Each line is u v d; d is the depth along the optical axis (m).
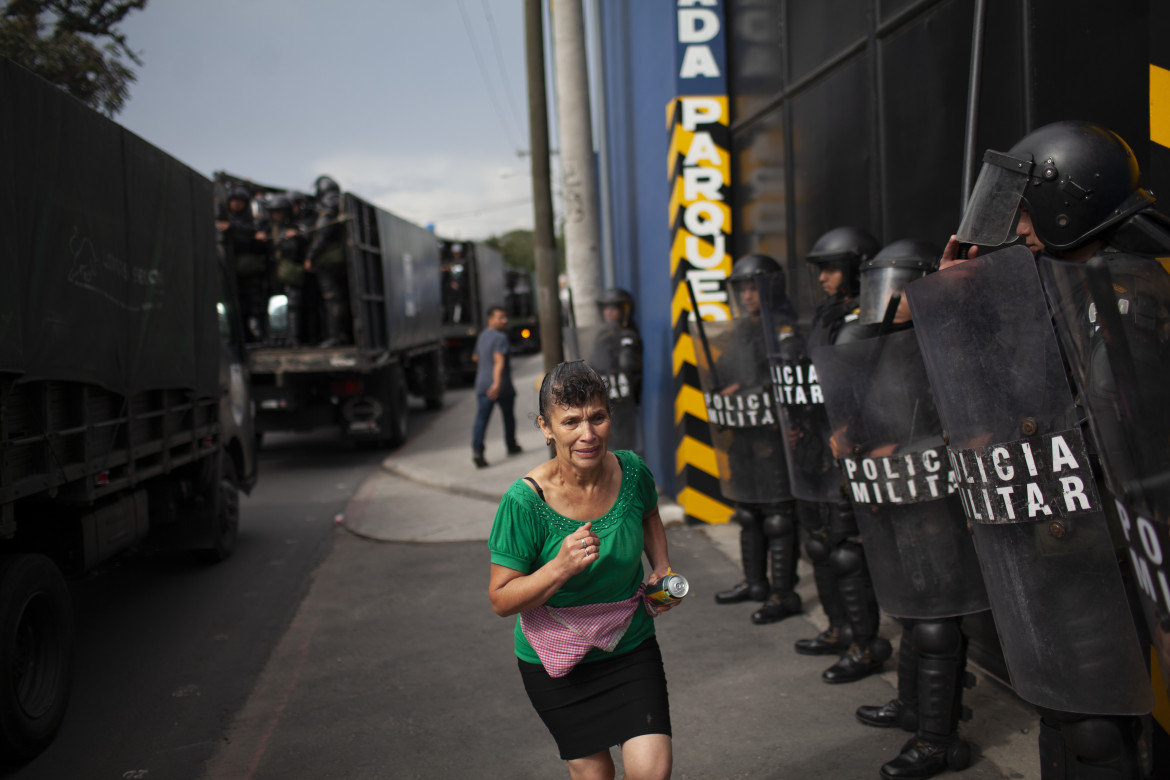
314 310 11.53
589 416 2.12
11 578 3.39
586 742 2.28
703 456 6.74
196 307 5.78
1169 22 2.53
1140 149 2.76
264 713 3.90
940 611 2.87
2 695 3.28
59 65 5.58
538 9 6.56
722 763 3.21
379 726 3.71
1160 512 1.53
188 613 5.37
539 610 2.24
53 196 3.73
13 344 3.32
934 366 2.31
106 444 4.35
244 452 7.14
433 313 15.91
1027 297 2.08
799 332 3.79
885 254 2.97
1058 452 2.05
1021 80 3.29
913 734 3.30
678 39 6.50
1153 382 1.54
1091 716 2.13
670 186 6.78
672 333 7.07
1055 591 2.11
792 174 5.63
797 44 5.49
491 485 8.60
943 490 2.80
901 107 4.24
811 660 4.10
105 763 3.47
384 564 6.32
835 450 3.02
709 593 5.18
